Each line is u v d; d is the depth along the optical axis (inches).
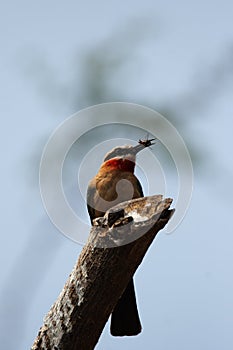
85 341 306.5
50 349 307.3
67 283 308.0
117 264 294.5
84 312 301.0
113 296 300.4
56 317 307.4
